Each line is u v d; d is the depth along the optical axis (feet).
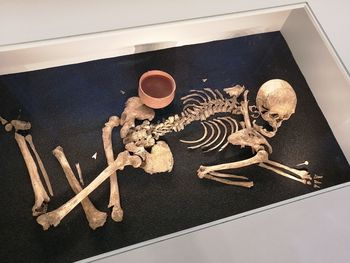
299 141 5.56
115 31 4.72
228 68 5.91
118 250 3.83
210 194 5.02
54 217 4.50
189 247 3.89
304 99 5.91
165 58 5.78
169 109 5.45
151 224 4.76
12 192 4.70
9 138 4.99
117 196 4.77
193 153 5.24
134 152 4.95
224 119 5.49
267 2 5.22
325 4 5.36
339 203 4.36
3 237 4.46
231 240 3.98
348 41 5.21
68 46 4.95
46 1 4.59
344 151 5.57
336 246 4.09
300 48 5.96
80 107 5.30
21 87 5.27
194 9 4.98
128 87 5.54
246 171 5.22
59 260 4.45
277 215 4.19
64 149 5.02
